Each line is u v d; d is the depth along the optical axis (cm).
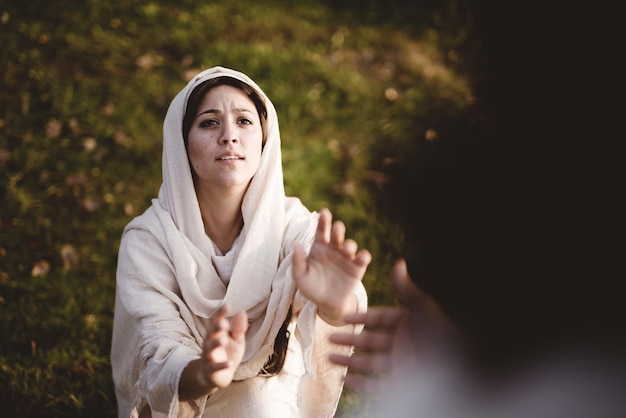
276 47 510
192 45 496
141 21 512
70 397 276
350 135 437
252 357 203
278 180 213
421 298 109
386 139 424
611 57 50
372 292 329
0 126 407
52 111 425
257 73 477
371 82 488
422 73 499
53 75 450
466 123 84
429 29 553
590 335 70
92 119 423
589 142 54
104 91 446
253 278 204
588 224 59
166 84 462
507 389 81
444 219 67
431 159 70
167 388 170
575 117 53
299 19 552
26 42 472
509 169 60
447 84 479
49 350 296
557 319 70
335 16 563
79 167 392
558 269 64
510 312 72
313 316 186
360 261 162
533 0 53
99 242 354
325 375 201
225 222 214
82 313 317
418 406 104
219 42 500
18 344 297
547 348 73
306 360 186
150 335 193
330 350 197
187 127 210
